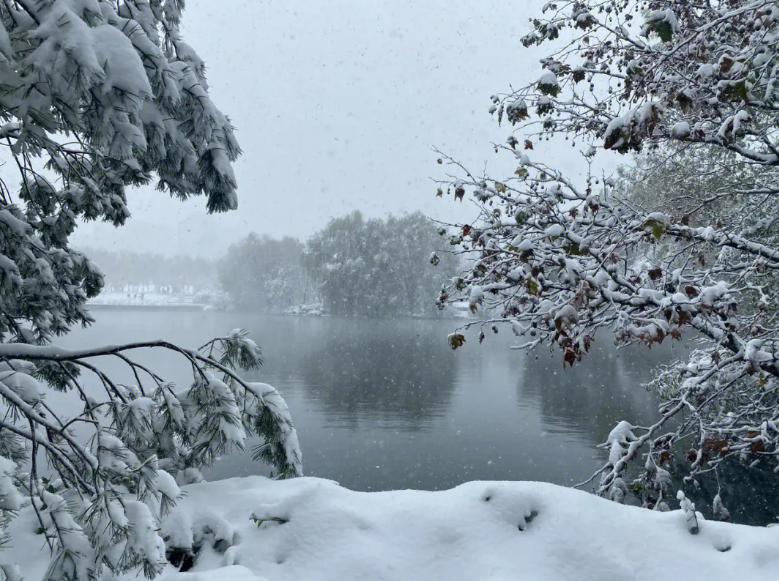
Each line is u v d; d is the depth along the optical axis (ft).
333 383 102.17
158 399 12.60
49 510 9.37
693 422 19.07
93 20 8.09
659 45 22.36
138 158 15.93
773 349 16.85
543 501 10.04
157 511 10.46
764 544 9.11
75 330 203.21
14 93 7.95
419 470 50.90
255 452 13.79
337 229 293.43
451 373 114.83
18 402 10.07
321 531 10.01
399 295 283.59
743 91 14.25
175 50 16.28
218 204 16.80
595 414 70.49
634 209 19.94
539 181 18.79
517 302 17.42
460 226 18.60
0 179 11.80
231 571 8.96
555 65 21.15
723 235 16.37
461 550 9.52
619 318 14.66
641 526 9.57
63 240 16.74
